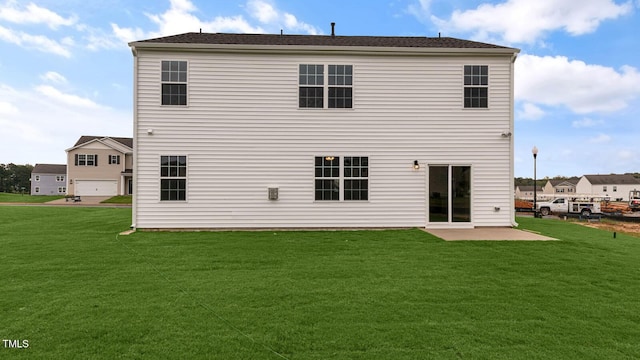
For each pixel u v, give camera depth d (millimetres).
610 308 4605
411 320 4168
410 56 11633
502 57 11711
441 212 11672
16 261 6867
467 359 3318
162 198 11148
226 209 11320
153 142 11125
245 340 3633
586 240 9484
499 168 11727
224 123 11328
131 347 3471
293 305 4605
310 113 11500
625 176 72938
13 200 34875
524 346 3570
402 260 7125
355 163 11594
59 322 4020
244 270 6316
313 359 3293
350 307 4551
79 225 12211
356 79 11578
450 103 11680
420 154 11648
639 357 3383
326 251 7965
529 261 7086
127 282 5531
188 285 5410
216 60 11289
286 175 11453
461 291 5215
